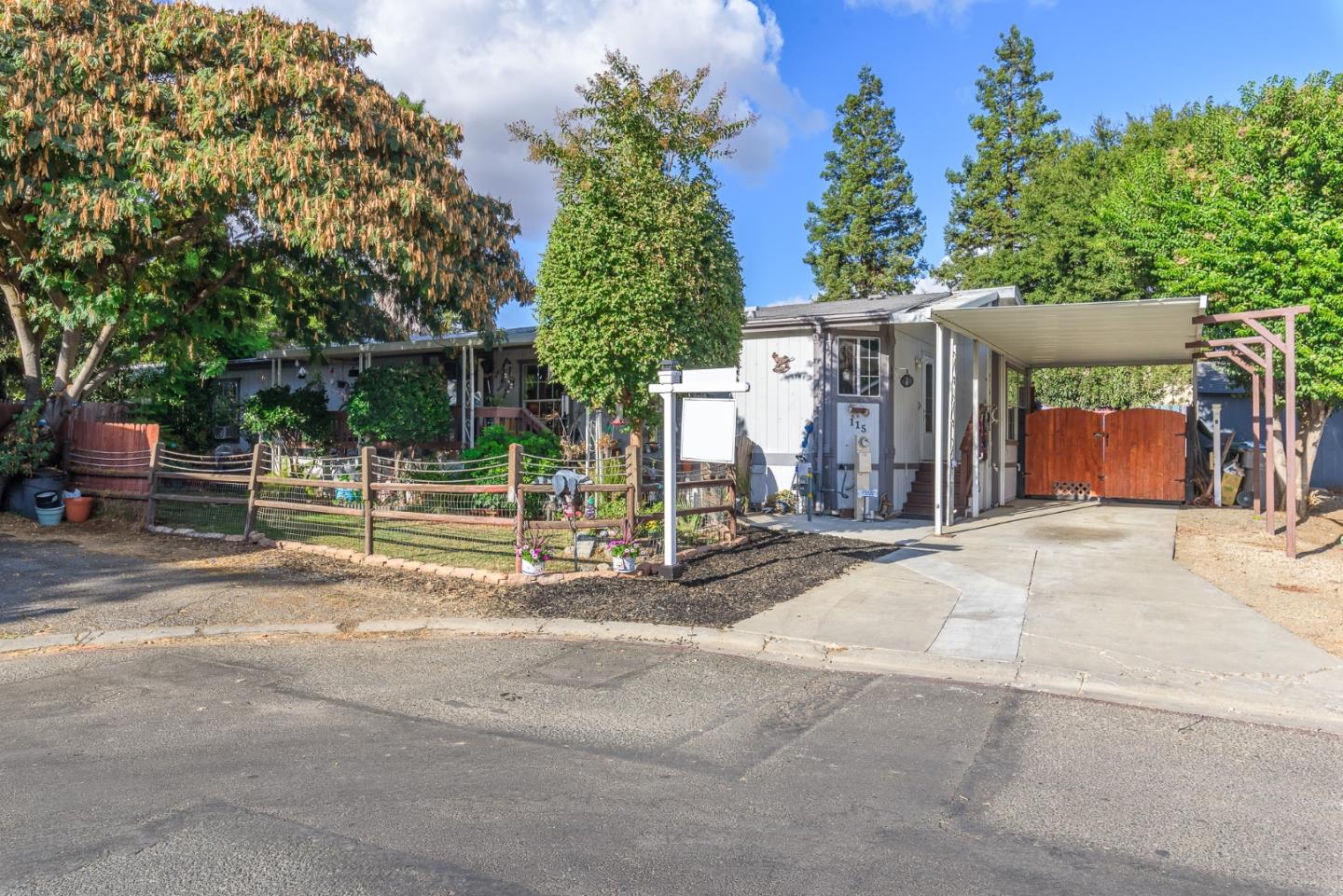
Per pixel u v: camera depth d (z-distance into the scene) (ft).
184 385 68.95
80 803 13.62
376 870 11.51
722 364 40.75
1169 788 14.76
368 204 40.40
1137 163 75.56
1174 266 53.16
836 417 52.70
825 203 130.52
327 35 44.11
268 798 13.85
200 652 23.34
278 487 52.80
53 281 43.96
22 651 23.31
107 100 39.75
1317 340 43.09
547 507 36.50
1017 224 110.63
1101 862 12.09
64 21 40.16
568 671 21.65
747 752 16.29
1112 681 20.47
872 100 127.75
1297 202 44.34
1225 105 89.56
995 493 61.05
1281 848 12.57
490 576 31.14
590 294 37.45
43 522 43.34
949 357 47.67
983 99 123.34
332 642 24.39
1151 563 35.55
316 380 70.54
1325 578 32.45
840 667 22.36
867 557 36.70
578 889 11.09
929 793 14.47
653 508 40.50
